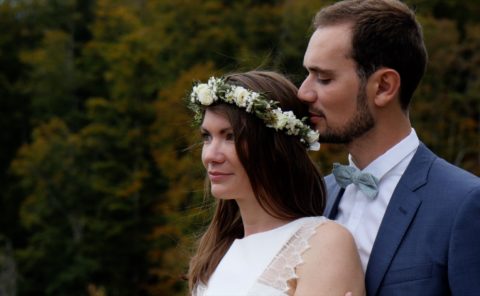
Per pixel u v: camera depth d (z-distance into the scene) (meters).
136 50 21.56
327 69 2.29
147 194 20.75
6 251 21.12
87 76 24.95
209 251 2.69
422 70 2.35
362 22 2.26
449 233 2.15
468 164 17.50
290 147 2.45
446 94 18.19
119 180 21.16
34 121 24.33
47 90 24.69
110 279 20.72
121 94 21.56
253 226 2.53
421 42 2.34
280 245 2.40
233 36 21.12
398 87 2.29
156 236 18.34
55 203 21.38
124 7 24.23
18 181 24.50
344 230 2.36
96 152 21.78
